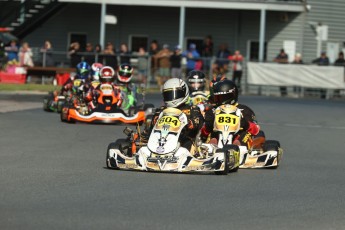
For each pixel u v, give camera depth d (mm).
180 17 101625
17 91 83938
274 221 23656
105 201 25969
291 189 30312
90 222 22547
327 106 80750
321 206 26641
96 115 54969
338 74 97625
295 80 98562
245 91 100375
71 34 112375
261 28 101562
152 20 111375
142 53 99312
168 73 96625
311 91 99188
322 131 56594
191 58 97625
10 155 37906
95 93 56188
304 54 110188
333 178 34188
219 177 32094
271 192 29266
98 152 40281
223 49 101312
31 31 112375
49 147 41719
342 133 55781
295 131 55875
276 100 87688
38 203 25281
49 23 112375
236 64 98062
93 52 97375
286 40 109688
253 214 24656
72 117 54938
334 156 43125
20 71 95812
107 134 49156
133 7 111375
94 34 112188
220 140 34750
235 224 22969
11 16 109875
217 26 110938
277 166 36031
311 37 110250
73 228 21734
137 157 32594
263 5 101625
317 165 38781
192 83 45219
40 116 59469
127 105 59219
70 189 28219
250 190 29438
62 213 23734
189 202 26297
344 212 25641
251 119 36250
